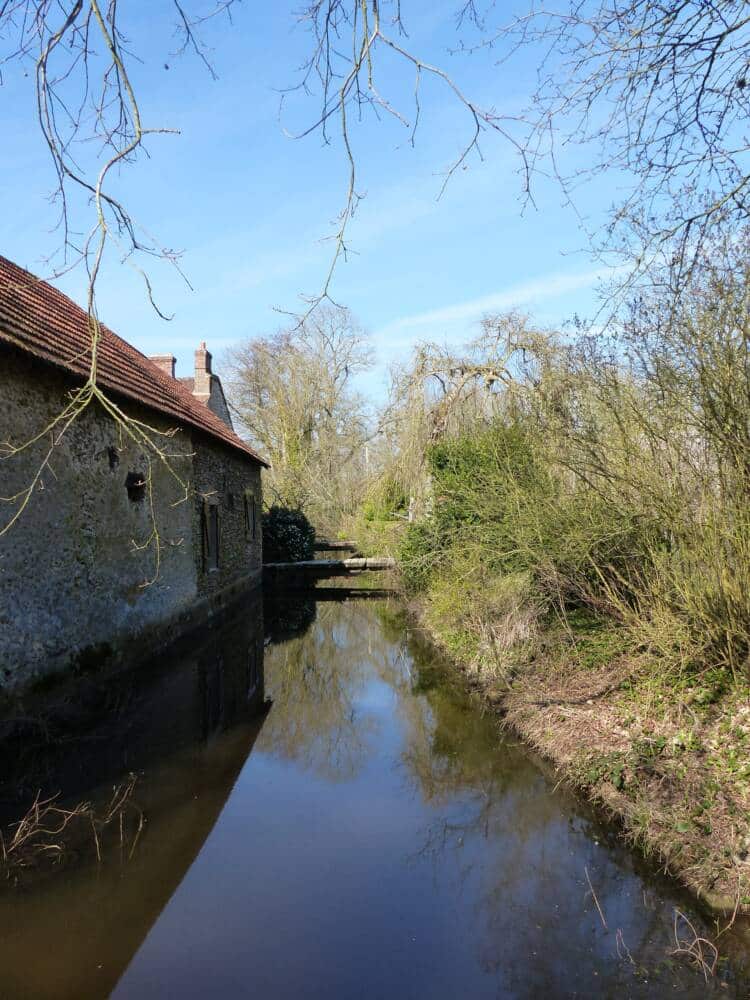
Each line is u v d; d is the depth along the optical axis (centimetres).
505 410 1092
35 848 459
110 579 877
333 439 3080
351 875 441
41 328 789
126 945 363
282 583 2205
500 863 457
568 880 434
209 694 878
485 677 852
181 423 1160
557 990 333
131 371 1089
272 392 3117
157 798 550
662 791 498
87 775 587
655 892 416
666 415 611
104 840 475
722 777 487
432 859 463
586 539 736
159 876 432
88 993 326
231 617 1518
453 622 1080
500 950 364
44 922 382
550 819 520
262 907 403
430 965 352
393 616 1523
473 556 992
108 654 861
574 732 630
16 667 654
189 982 335
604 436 715
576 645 812
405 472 1409
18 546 666
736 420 543
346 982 336
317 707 855
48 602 719
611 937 375
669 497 630
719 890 398
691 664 644
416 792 580
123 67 257
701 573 612
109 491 880
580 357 731
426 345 1393
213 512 1439
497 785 586
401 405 1427
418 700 852
